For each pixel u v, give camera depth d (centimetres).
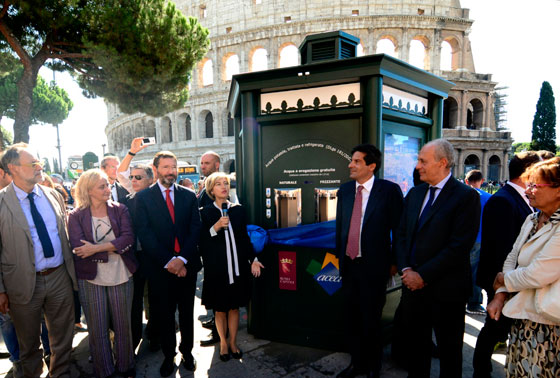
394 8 3231
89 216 282
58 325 278
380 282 272
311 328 337
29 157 260
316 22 3206
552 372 173
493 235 262
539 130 3962
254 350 335
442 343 237
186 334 304
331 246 316
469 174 491
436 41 3284
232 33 3438
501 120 4519
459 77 3378
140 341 376
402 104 351
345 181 321
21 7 882
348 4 3216
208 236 312
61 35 1044
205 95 3612
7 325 299
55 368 278
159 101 1429
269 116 341
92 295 281
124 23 1011
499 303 203
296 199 341
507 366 200
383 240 272
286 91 339
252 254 322
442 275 232
